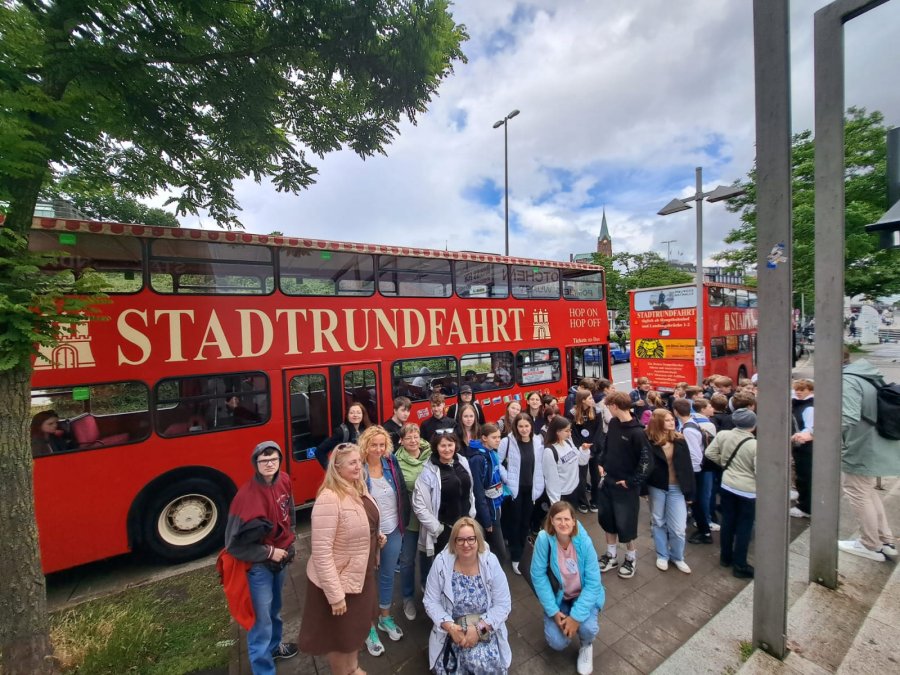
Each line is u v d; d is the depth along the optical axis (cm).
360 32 427
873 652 307
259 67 441
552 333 937
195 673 335
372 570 303
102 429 488
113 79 359
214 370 545
